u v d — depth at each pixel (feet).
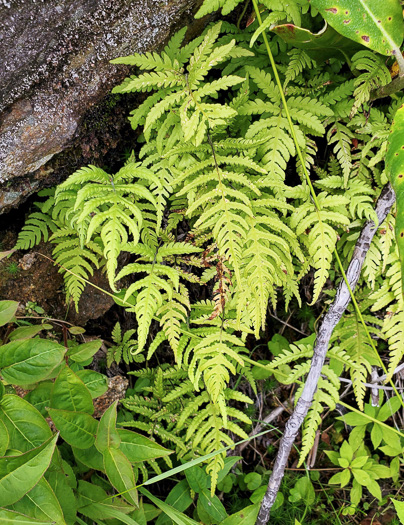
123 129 7.94
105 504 6.64
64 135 7.20
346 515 10.41
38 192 7.82
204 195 6.41
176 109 6.87
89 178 6.47
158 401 8.63
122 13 6.79
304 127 7.47
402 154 5.38
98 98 7.25
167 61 6.67
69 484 6.63
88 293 8.69
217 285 6.89
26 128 6.98
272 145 7.00
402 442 10.05
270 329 10.98
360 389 8.25
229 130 7.59
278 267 7.23
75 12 6.54
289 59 7.64
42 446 5.30
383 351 10.39
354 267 7.11
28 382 6.14
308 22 7.06
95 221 6.10
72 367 7.43
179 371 8.39
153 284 6.55
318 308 10.55
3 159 6.99
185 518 7.22
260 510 8.88
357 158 7.76
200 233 7.54
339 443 11.11
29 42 6.51
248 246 6.66
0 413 5.90
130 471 6.11
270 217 6.64
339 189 7.93
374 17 5.94
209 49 6.52
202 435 7.64
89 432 6.25
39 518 5.28
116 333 9.16
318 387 8.18
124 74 7.23
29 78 6.76
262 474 10.48
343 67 7.94
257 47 7.64
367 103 7.64
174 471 6.65
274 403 11.03
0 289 8.02
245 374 9.35
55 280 8.41
